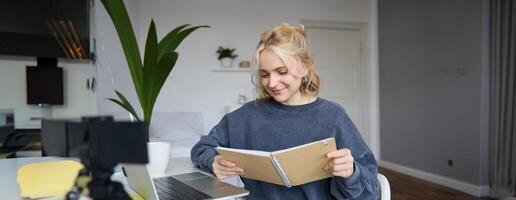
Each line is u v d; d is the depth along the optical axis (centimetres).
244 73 401
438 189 327
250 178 99
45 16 212
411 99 381
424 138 364
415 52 371
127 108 128
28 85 213
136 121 51
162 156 112
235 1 394
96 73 231
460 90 317
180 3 379
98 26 238
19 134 204
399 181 358
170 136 294
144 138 50
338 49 434
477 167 303
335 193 92
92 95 228
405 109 391
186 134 301
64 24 217
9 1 205
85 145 52
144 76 123
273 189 100
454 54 322
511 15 277
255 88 110
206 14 386
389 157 422
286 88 97
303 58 96
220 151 93
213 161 101
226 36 393
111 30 273
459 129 320
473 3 300
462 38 312
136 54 125
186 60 383
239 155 86
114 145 51
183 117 343
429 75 353
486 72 295
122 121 51
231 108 384
